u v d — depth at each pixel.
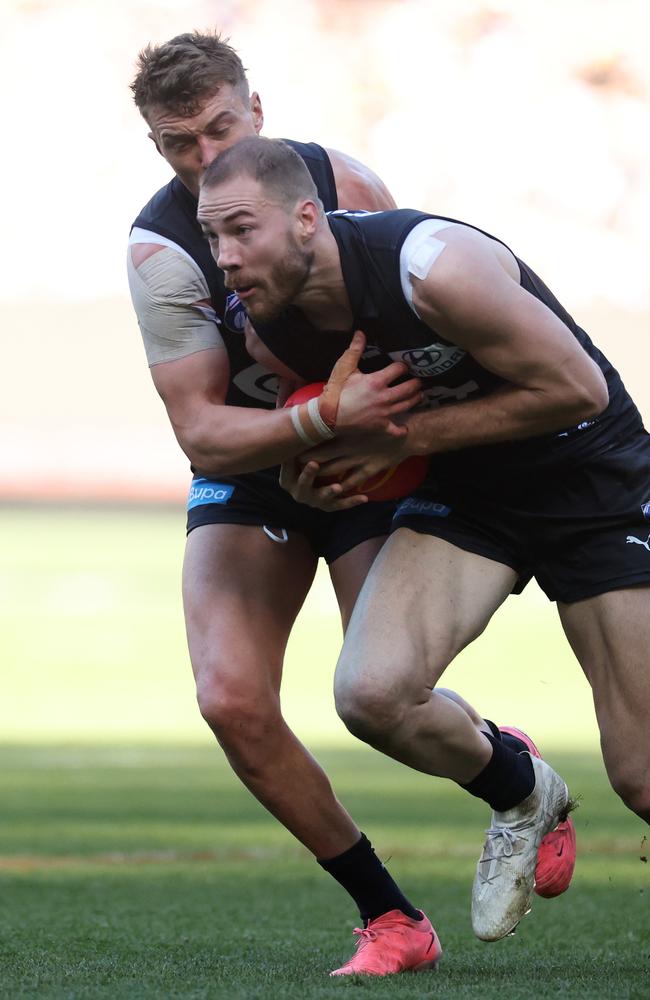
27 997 10.30
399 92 183.88
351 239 11.07
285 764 12.52
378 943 12.14
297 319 11.55
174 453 195.38
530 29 184.38
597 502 12.02
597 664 12.25
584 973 11.75
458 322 10.88
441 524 12.20
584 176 182.62
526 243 181.88
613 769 12.25
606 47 183.88
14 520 180.00
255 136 11.04
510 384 11.47
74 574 123.44
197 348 12.20
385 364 11.75
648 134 182.12
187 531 13.79
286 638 13.24
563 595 12.25
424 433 11.53
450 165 182.88
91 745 42.56
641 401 177.88
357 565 13.37
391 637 11.62
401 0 185.75
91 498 192.12
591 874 20.02
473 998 10.27
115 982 11.04
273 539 13.30
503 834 12.37
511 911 12.34
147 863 21.36
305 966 12.17
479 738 12.07
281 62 183.38
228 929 14.73
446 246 10.85
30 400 199.00
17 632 87.50
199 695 12.50
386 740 11.62
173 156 12.01
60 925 14.83
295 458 11.97
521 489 12.08
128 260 12.38
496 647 81.19
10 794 31.09
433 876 19.84
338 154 13.54
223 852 22.69
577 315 180.75
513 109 182.88
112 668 71.62
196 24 195.75
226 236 10.84
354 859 12.49
